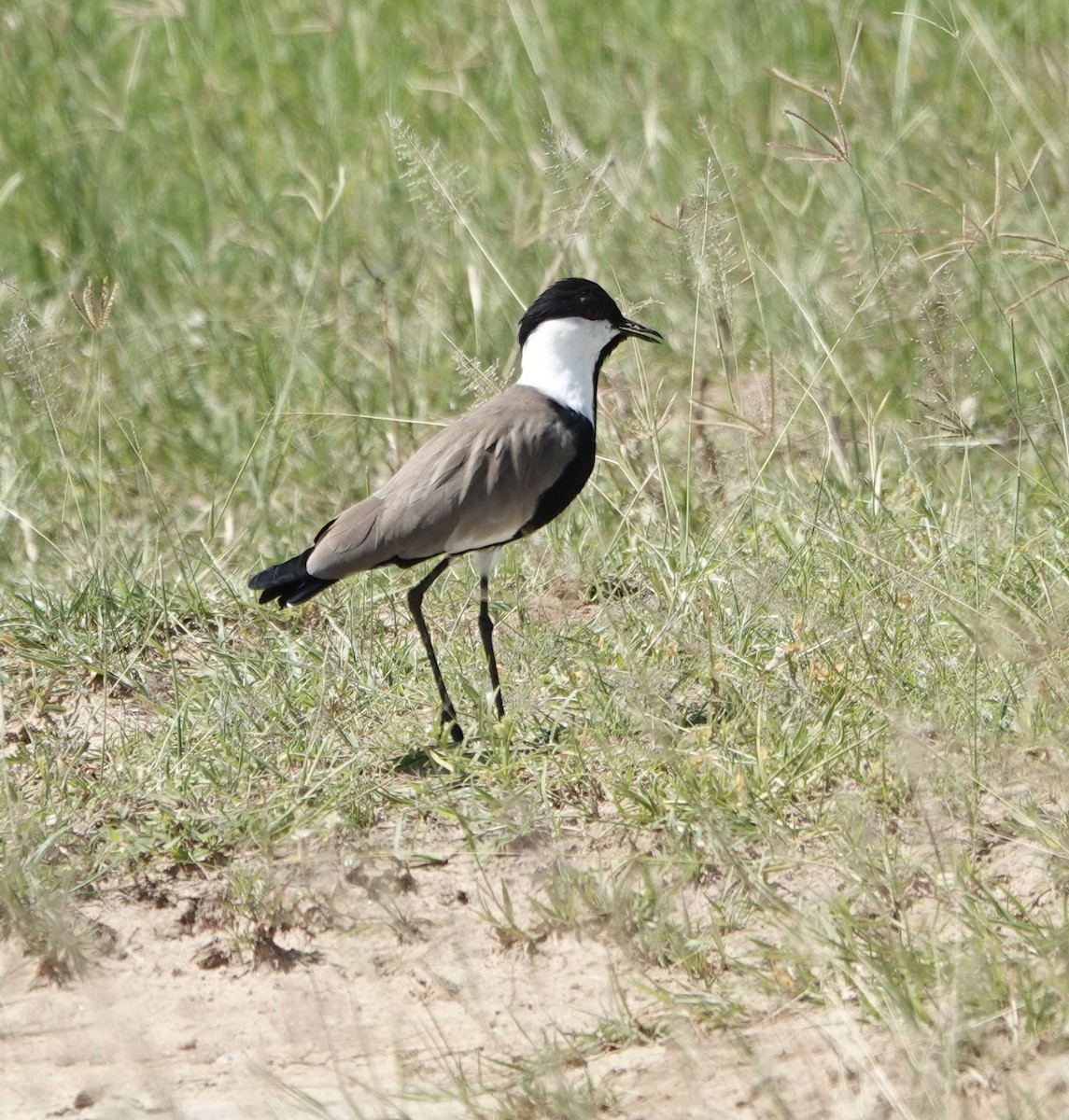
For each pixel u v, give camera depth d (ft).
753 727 32.32
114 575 41.34
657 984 25.85
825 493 41.91
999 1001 23.73
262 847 29.81
